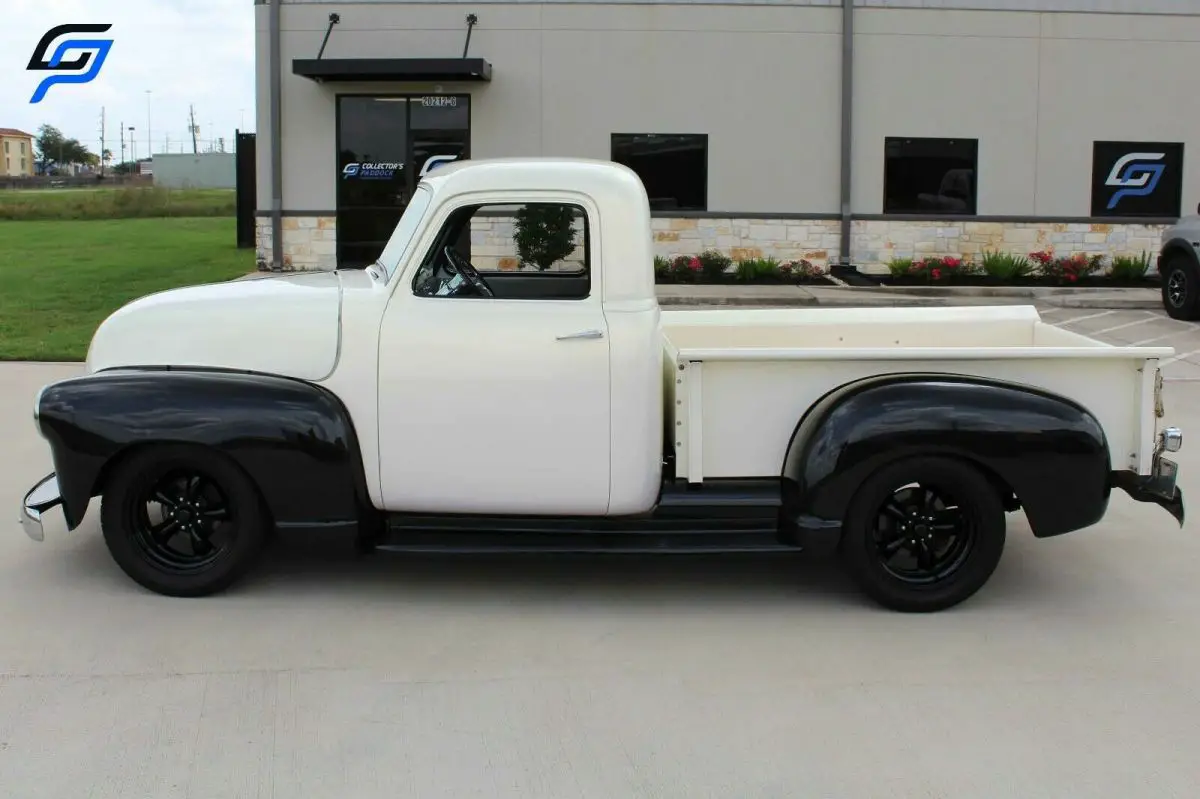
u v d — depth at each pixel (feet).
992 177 62.75
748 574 18.49
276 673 14.39
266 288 17.21
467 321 16.26
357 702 13.62
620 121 61.62
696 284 59.98
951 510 16.79
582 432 16.29
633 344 16.19
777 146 61.98
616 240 16.34
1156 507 22.59
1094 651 15.44
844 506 16.22
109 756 12.26
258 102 61.31
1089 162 62.85
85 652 14.94
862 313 20.76
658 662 14.92
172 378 16.24
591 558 19.19
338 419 16.19
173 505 16.76
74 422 15.96
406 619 16.29
